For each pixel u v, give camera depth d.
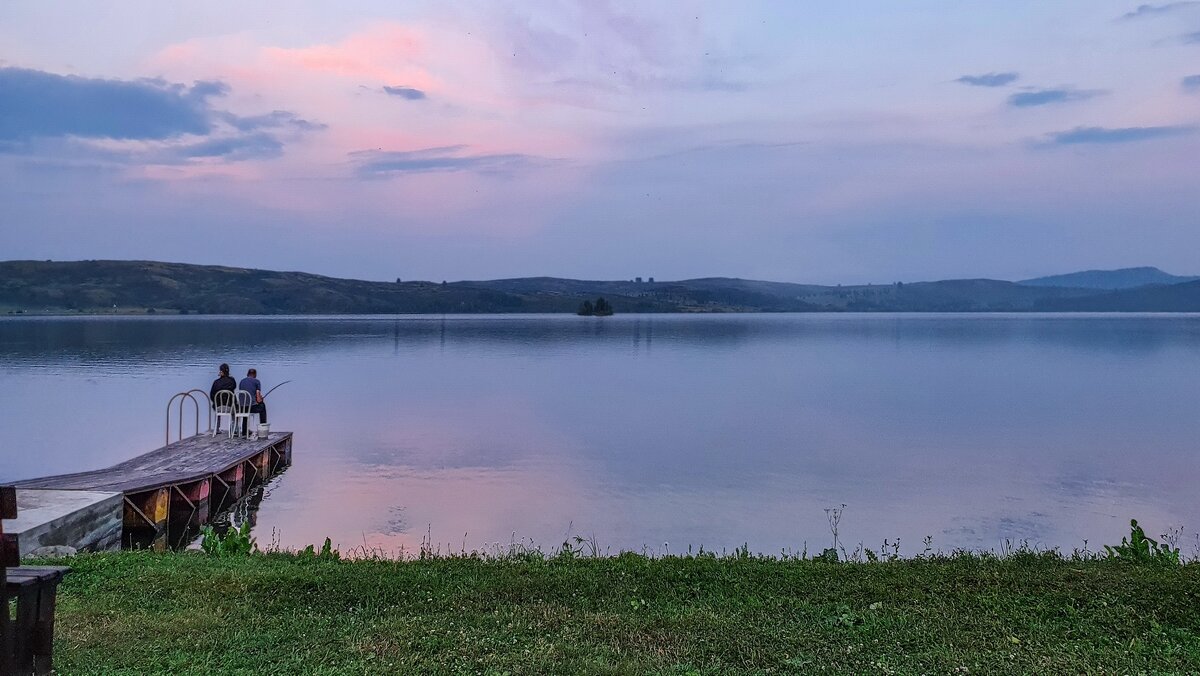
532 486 24.31
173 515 18.98
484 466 27.66
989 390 54.66
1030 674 6.77
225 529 19.52
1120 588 8.99
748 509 21.44
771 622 8.07
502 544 17.70
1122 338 135.75
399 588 9.08
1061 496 23.36
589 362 79.50
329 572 9.71
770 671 6.84
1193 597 8.63
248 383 27.97
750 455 29.83
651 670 6.80
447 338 126.81
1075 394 52.19
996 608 8.51
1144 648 7.37
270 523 19.95
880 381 61.25
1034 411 43.38
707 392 53.16
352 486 24.39
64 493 15.23
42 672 6.18
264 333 137.00
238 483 22.50
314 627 7.83
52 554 11.56
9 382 53.44
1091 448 31.77
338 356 83.88
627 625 7.91
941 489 24.11
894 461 28.73
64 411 40.47
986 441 33.25
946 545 18.08
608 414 41.75
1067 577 9.55
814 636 7.65
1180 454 30.36
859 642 7.51
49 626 6.21
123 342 103.62
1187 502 22.67
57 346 93.25
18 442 32.22
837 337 139.50
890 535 18.97
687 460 28.78
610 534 18.84
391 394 51.28
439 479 25.45
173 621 7.89
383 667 6.78
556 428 36.84
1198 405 45.97
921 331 170.38
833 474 26.38
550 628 7.84
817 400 48.47
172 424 36.59
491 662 6.93
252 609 8.36
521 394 51.56
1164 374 67.50
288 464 28.08
